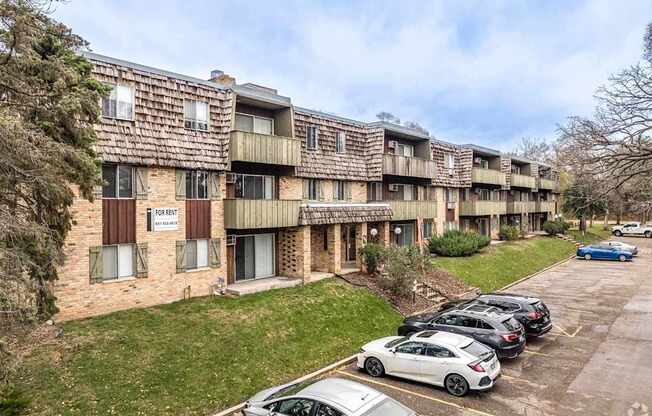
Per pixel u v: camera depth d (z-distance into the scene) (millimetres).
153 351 12133
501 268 29766
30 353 11195
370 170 25438
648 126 12078
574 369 13156
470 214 36156
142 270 15539
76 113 9648
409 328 15102
